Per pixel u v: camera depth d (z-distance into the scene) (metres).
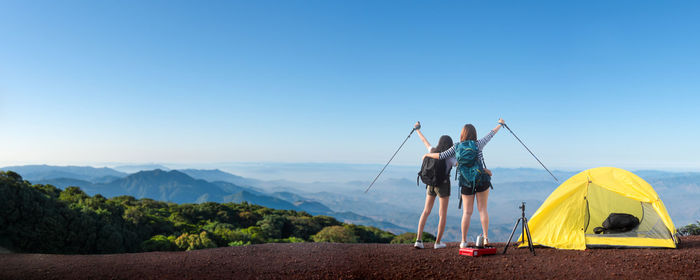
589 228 6.76
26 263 5.19
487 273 4.64
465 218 6.12
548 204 7.14
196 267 5.03
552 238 6.74
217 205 90.94
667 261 4.94
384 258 5.57
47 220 38.69
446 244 7.17
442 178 6.23
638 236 6.47
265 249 6.36
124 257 5.67
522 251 6.16
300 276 4.61
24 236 36.44
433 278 4.49
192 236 45.25
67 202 49.16
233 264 5.22
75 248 40.94
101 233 43.66
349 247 6.56
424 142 6.68
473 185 5.99
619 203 7.05
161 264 5.20
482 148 6.23
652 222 6.67
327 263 5.27
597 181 7.09
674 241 6.32
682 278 4.20
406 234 52.22
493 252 5.81
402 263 5.23
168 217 72.62
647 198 6.63
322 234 66.12
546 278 4.38
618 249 6.22
